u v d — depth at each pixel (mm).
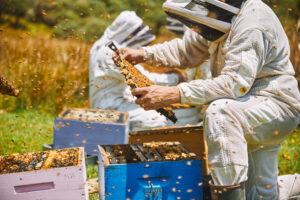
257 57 1951
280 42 2096
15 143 3424
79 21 8625
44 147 3318
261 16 1998
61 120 3217
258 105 2006
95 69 3674
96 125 3174
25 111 4895
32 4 10258
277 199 2256
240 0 2068
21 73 5082
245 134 2006
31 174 1812
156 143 2363
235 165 1877
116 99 3686
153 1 11555
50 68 5250
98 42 3785
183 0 2139
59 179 1838
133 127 3604
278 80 2082
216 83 1976
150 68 4496
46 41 5766
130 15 3600
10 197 1802
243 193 1933
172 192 1998
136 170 1945
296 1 7738
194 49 2637
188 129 2562
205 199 2105
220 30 2102
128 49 2629
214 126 1931
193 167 2012
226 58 2041
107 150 2207
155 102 1989
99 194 2324
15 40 5543
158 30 11531
